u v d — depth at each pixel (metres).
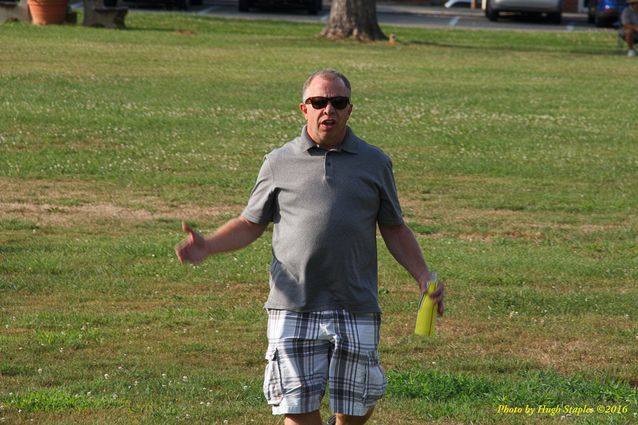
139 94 48.84
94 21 75.19
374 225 12.43
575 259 25.86
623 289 23.28
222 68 58.66
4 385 15.88
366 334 12.25
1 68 54.12
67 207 29.64
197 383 16.19
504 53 72.69
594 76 62.34
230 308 20.73
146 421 14.28
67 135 39.12
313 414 12.20
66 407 14.80
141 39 69.62
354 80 56.56
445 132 43.34
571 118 47.94
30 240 25.81
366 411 12.41
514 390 16.11
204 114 44.78
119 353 17.73
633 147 42.06
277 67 60.12
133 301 21.08
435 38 80.81
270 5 94.88
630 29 74.81
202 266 23.80
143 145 38.34
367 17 76.19
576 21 104.44
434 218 30.14
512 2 97.88
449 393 16.09
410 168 36.75
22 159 35.12
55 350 17.72
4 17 74.44
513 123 46.06
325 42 73.88
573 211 31.64
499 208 31.67
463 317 20.58
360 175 12.18
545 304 21.67
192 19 83.38
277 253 12.28
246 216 12.47
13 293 21.27
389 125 44.28
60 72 53.84
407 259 12.73
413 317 20.62
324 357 12.21
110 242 25.78
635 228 29.69
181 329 19.28
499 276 23.78
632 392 16.33
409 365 17.62
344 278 12.16
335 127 12.09
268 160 12.37
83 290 21.61
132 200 30.81
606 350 18.80
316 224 12.04
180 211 29.84
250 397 15.59
